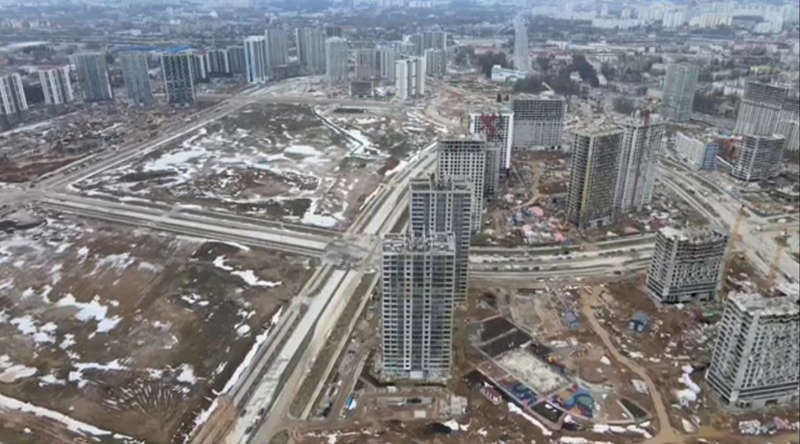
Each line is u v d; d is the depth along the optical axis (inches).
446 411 6102.4
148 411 6087.6
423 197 7628.0
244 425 5915.4
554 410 6112.2
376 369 6766.7
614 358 6968.5
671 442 5698.8
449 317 6274.6
